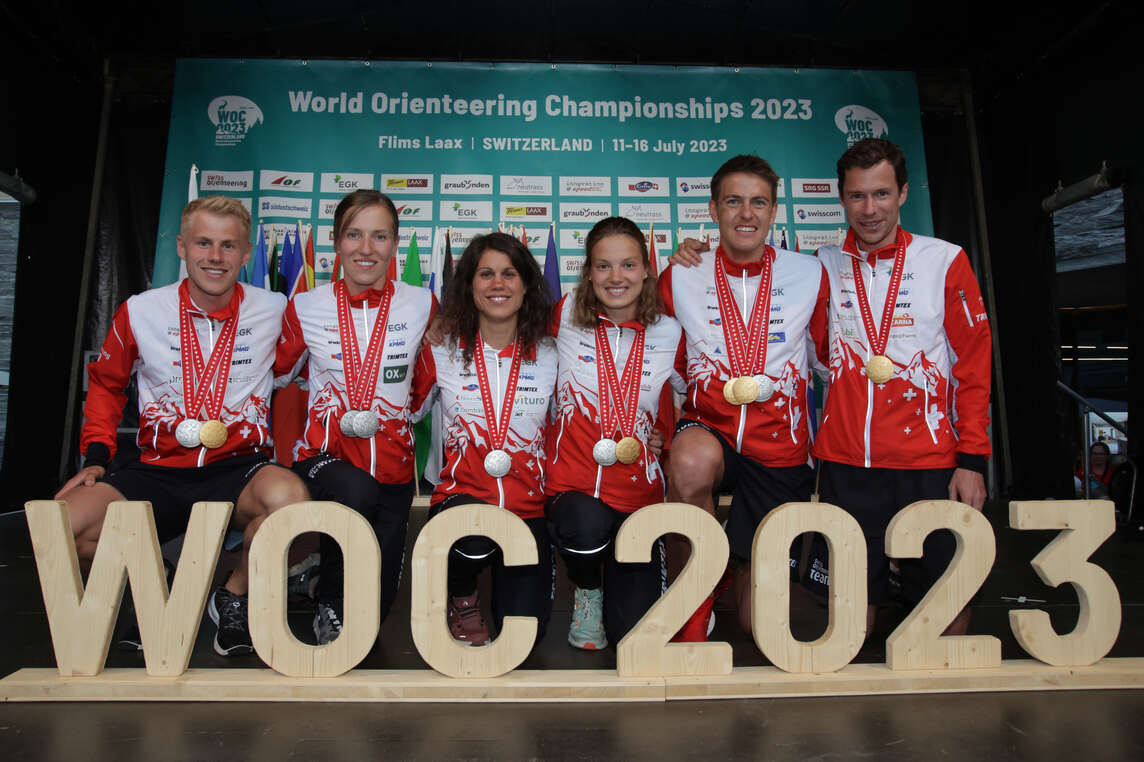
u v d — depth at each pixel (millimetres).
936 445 2303
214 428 2203
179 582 1821
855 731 1610
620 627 2152
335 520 1821
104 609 1819
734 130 6035
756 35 5988
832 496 2379
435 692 1767
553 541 2150
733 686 1796
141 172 5926
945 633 2193
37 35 5047
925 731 1609
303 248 5605
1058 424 5523
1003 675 1849
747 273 2414
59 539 1825
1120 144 4812
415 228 5797
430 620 1807
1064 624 2572
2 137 4785
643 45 6105
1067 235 5832
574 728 1624
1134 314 4684
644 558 1816
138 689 1768
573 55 6145
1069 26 5102
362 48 6020
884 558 2320
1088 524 1922
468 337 2295
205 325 2311
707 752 1509
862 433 2326
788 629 1849
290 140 5789
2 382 4922
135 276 5848
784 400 2373
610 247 2207
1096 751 1513
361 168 5816
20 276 4984
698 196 5965
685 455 2209
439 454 4668
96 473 2156
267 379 2426
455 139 5895
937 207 6281
